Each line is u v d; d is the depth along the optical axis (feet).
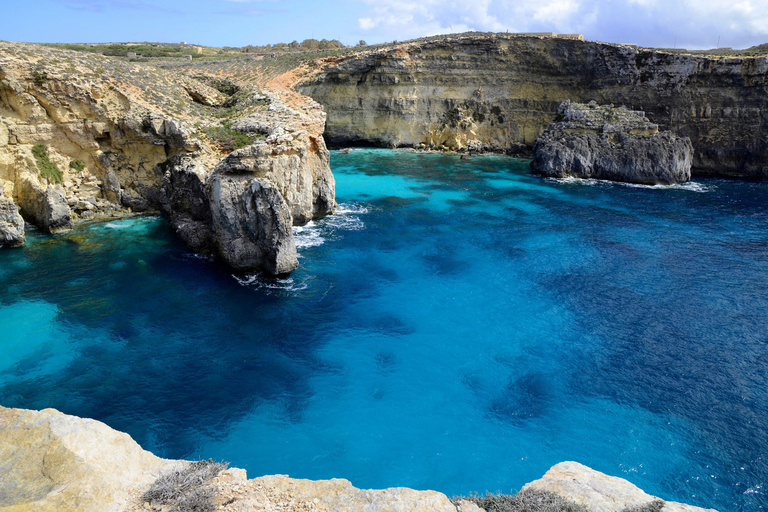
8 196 151.02
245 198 129.29
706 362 102.27
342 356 101.76
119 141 166.61
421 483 72.08
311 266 141.28
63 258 138.10
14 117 152.46
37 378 90.63
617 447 80.12
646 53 266.16
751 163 257.34
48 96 154.30
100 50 386.93
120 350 100.17
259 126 168.86
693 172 271.08
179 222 153.28
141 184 172.86
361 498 47.67
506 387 94.12
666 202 211.41
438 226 177.78
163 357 98.89
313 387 92.53
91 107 160.04
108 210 170.60
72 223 158.71
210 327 109.70
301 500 47.39
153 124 159.74
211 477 50.39
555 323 116.16
